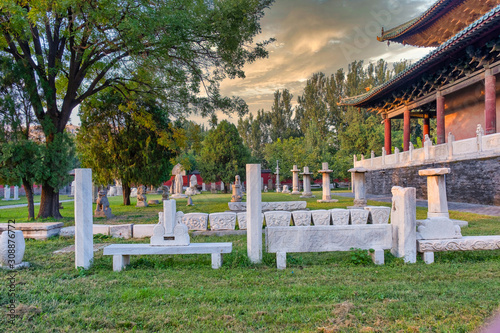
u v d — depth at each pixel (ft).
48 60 44.62
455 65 59.98
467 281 14.49
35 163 39.78
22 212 55.93
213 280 15.46
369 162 87.10
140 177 64.28
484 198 45.62
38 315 11.67
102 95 61.16
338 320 10.66
